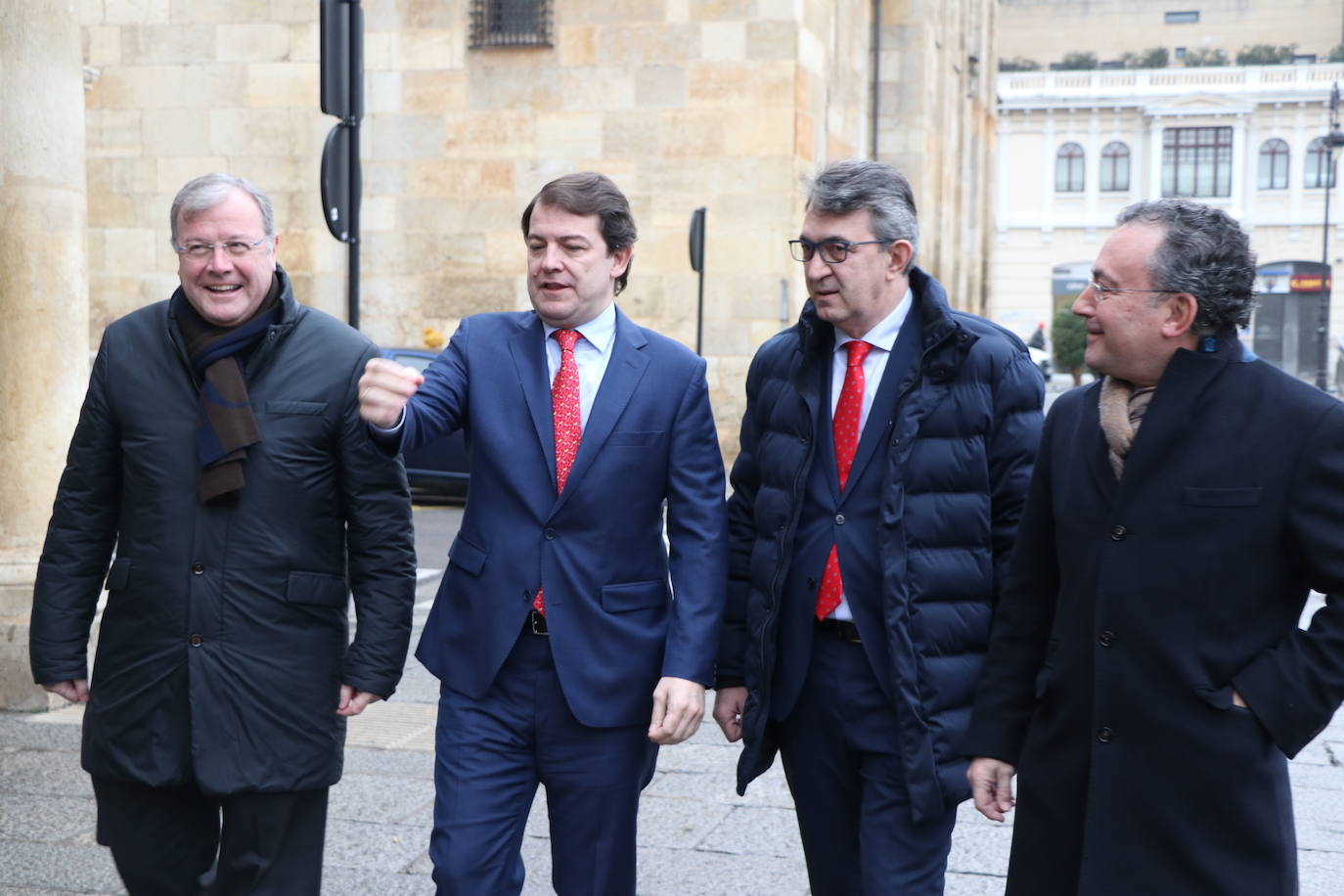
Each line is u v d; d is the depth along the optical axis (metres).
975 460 3.10
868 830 3.10
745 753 3.21
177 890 3.33
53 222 6.34
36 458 6.36
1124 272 2.55
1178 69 56.56
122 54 15.68
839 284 3.08
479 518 3.26
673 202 15.82
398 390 2.94
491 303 16.22
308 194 15.57
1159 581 2.51
